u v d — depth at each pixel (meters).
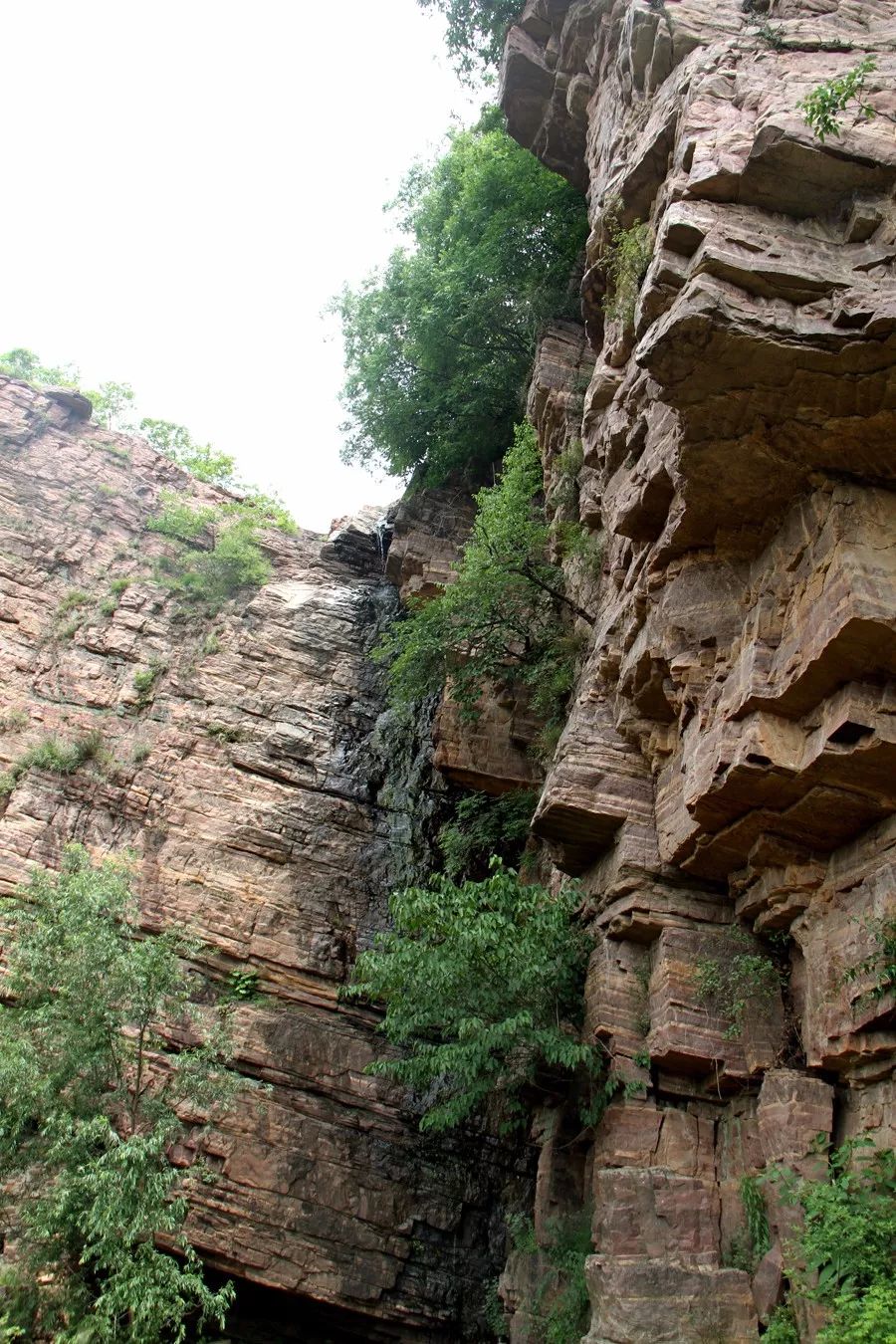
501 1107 17.42
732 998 11.72
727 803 10.97
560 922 13.12
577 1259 11.69
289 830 21.22
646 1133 11.48
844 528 9.75
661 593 12.59
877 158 9.68
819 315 9.31
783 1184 9.64
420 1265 16.05
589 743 13.88
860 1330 7.43
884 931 9.59
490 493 19.73
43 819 20.17
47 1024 12.52
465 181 23.56
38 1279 11.87
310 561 29.00
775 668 10.30
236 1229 15.41
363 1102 17.41
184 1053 13.96
